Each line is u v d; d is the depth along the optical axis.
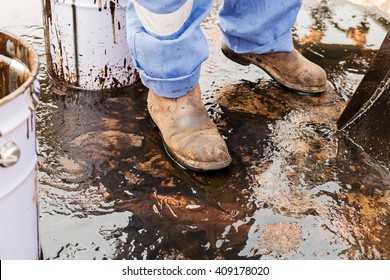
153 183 1.75
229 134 2.02
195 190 1.73
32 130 1.21
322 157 1.92
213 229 1.58
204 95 2.26
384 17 3.07
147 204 1.66
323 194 1.75
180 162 1.82
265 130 2.06
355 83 2.42
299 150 1.95
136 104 2.18
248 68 2.50
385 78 1.90
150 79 1.85
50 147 1.88
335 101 2.28
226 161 1.81
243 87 2.34
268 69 2.34
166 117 1.91
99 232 1.54
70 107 2.12
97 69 2.19
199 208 1.66
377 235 1.61
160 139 1.98
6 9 2.87
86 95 2.21
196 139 1.82
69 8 2.07
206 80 2.37
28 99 1.16
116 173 1.78
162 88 1.85
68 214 1.59
